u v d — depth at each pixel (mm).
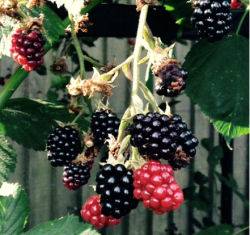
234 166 717
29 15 261
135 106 220
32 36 245
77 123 277
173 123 216
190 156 220
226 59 302
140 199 214
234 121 294
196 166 715
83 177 264
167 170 210
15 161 300
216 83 298
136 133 213
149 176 207
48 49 271
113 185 213
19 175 659
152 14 304
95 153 261
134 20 301
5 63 601
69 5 250
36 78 641
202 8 256
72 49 429
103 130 249
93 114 251
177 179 711
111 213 214
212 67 301
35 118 320
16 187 255
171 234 667
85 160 262
